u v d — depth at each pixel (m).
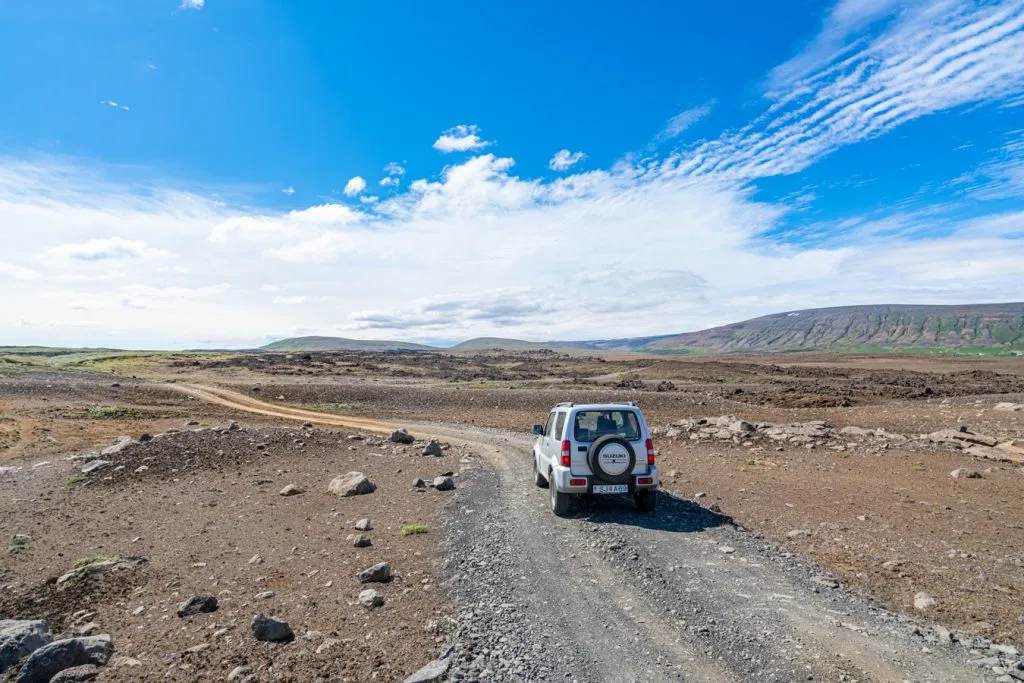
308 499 13.65
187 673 5.52
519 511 11.33
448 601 7.08
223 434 21.97
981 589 6.91
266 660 5.72
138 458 18.34
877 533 9.45
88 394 51.78
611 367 124.75
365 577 7.90
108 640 6.27
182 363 128.88
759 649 5.46
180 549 10.09
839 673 4.94
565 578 7.59
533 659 5.43
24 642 6.16
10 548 10.53
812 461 16.94
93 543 10.73
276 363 134.75
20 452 24.19
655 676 5.05
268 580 8.28
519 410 45.84
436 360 175.00
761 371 99.06
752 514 10.91
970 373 83.69
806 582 7.20
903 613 6.33
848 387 59.19
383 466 17.97
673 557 8.16
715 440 21.30
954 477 14.08
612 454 10.46
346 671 5.43
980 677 4.80
